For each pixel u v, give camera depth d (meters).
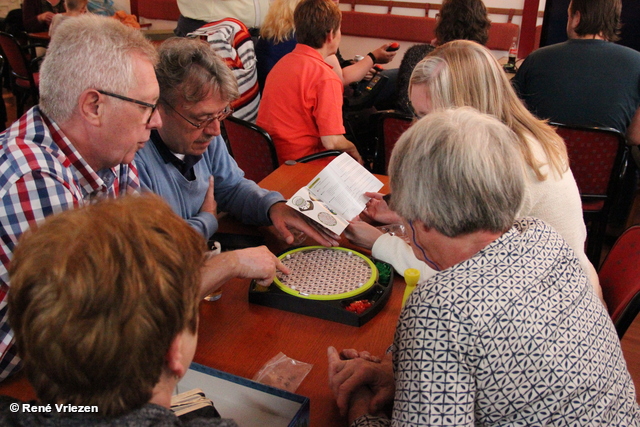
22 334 0.56
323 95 2.49
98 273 0.54
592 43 2.60
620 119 2.62
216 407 0.99
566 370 0.83
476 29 2.68
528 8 3.96
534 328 0.82
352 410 1.00
